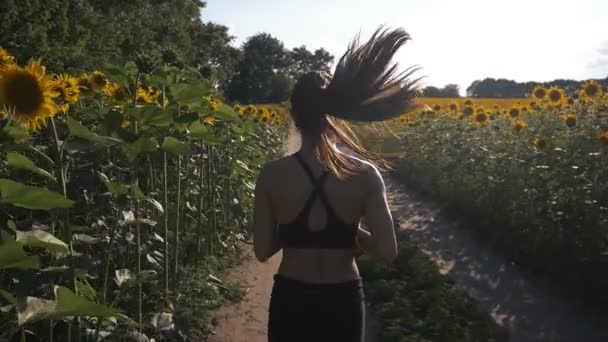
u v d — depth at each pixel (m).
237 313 6.01
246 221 9.08
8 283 3.14
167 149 3.91
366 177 2.50
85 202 4.22
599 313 6.20
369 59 2.49
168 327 4.07
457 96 59.78
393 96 2.52
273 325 2.55
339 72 2.50
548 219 7.89
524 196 8.90
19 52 18.08
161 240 5.03
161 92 5.18
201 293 5.94
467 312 6.00
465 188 11.23
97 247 4.73
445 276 7.07
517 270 7.68
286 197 2.49
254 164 9.83
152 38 32.16
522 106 15.70
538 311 6.32
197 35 44.53
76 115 4.37
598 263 6.75
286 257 2.56
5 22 17.77
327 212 2.47
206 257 7.02
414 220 11.05
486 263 8.05
